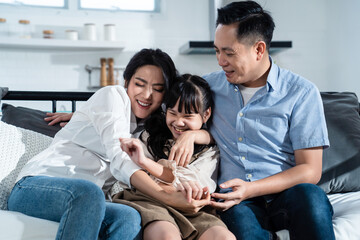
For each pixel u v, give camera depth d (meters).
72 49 4.52
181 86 1.44
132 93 1.53
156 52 1.57
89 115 1.46
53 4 4.57
